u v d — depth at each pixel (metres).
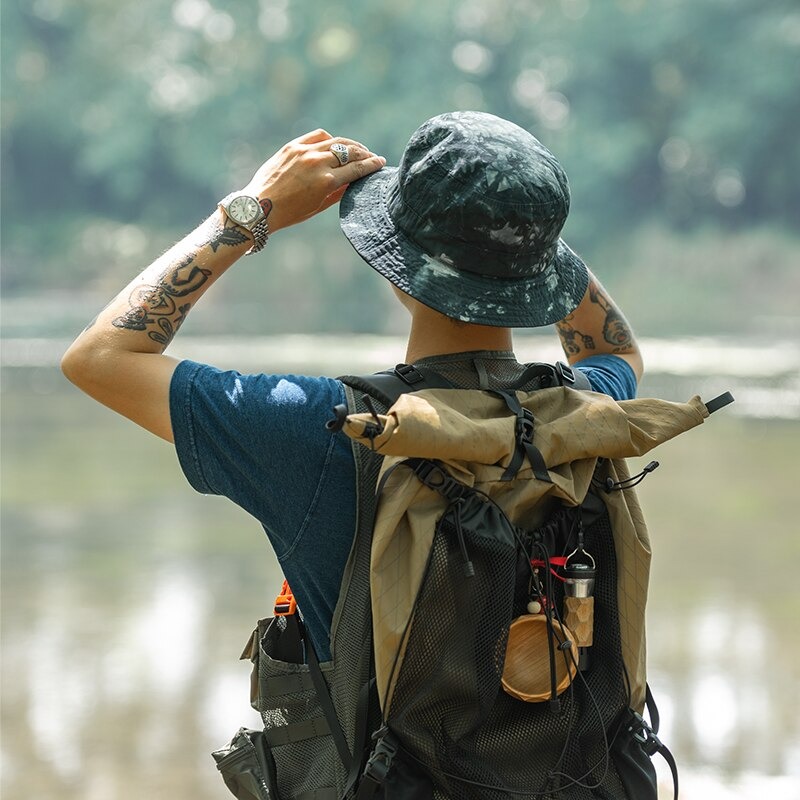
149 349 6.61
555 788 6.27
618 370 7.91
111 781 18.20
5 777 18.33
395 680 6.07
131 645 26.00
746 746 19.22
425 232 6.48
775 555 35.66
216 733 20.44
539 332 137.12
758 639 26.00
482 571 6.12
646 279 186.88
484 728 6.26
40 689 22.75
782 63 190.25
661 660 24.44
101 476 54.19
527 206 6.39
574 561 6.48
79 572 33.88
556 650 6.29
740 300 180.88
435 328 6.70
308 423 6.38
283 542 6.50
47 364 118.94
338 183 6.89
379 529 6.14
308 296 190.12
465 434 6.09
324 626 6.55
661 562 34.72
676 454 59.69
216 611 29.20
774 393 87.31
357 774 6.30
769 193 198.38
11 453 61.59
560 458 6.39
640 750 6.55
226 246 6.75
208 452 6.43
